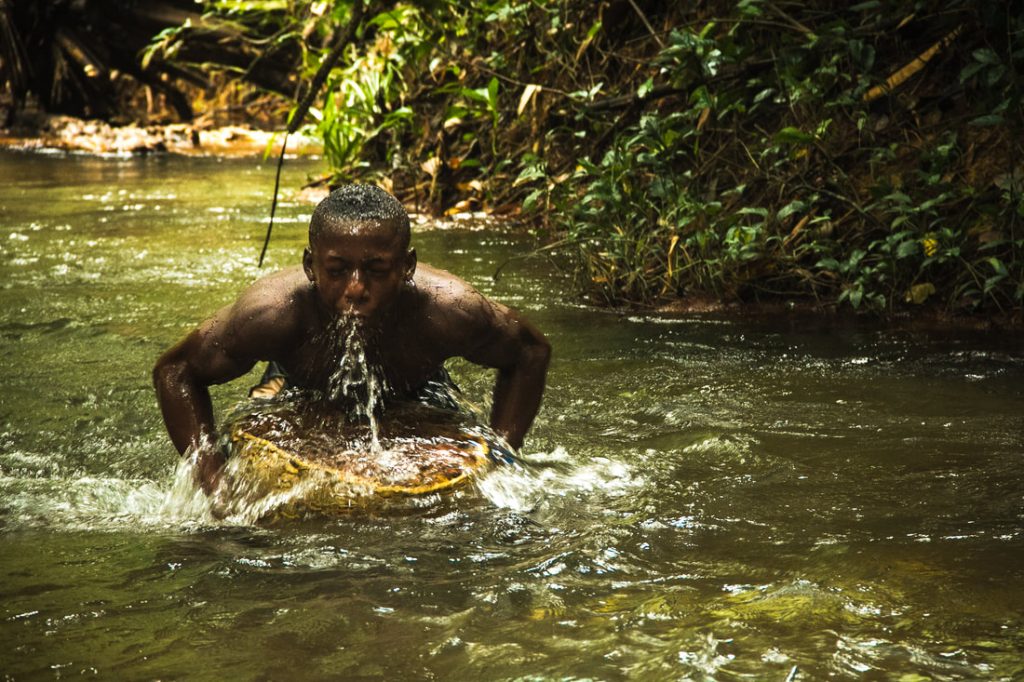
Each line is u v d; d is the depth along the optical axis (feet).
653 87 29.07
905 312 21.56
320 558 10.09
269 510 11.21
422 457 11.90
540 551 10.27
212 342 12.13
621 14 32.81
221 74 70.49
